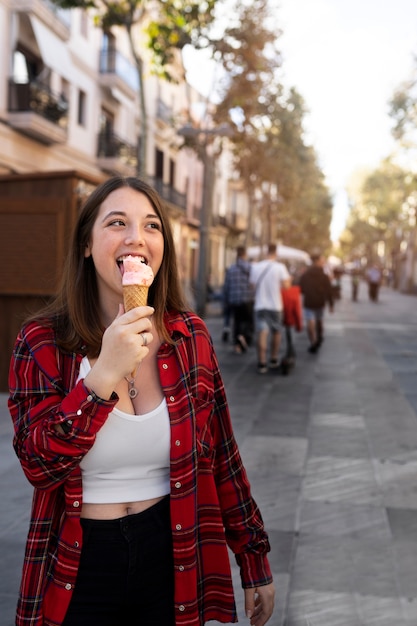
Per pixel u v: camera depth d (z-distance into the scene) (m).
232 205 54.69
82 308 1.62
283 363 10.09
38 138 19.64
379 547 3.91
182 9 13.62
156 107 31.30
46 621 1.51
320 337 13.06
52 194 7.86
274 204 37.69
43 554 1.52
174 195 34.16
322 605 3.21
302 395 8.60
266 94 20.39
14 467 5.28
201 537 1.67
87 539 1.54
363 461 5.66
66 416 1.40
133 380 1.58
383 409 7.83
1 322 8.12
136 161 26.78
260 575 1.78
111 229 1.60
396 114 25.81
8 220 7.87
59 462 1.42
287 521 4.30
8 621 2.97
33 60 19.50
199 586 1.66
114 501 1.55
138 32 26.75
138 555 1.55
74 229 1.69
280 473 5.30
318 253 12.91
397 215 53.84
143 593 1.58
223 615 1.67
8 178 7.91
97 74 24.05
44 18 18.66
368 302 35.72
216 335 15.82
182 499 1.56
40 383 1.53
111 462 1.54
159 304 1.68
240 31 16.03
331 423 7.06
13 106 18.28
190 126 16.78
